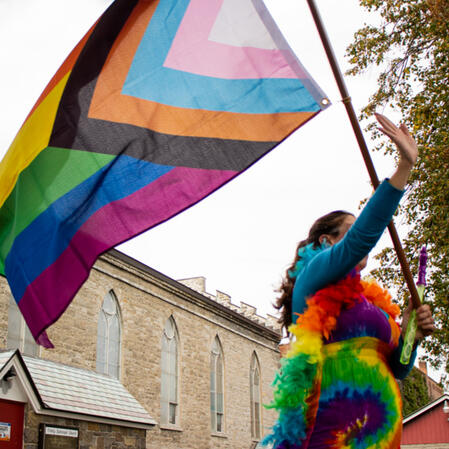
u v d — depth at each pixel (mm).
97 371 24000
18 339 20438
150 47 4652
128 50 4715
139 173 4457
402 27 14961
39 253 4625
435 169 14664
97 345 24312
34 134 4887
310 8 3463
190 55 4516
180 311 30609
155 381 27594
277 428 2590
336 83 3410
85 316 23484
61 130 4738
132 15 4770
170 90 4480
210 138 4277
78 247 4473
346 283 2672
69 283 4461
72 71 4801
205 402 31781
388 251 15531
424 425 34125
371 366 2613
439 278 14695
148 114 4535
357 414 2543
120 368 25375
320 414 2557
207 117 4367
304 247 2930
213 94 4391
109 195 4492
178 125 4434
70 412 17109
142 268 27344
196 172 4285
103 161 4559
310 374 2568
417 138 15188
